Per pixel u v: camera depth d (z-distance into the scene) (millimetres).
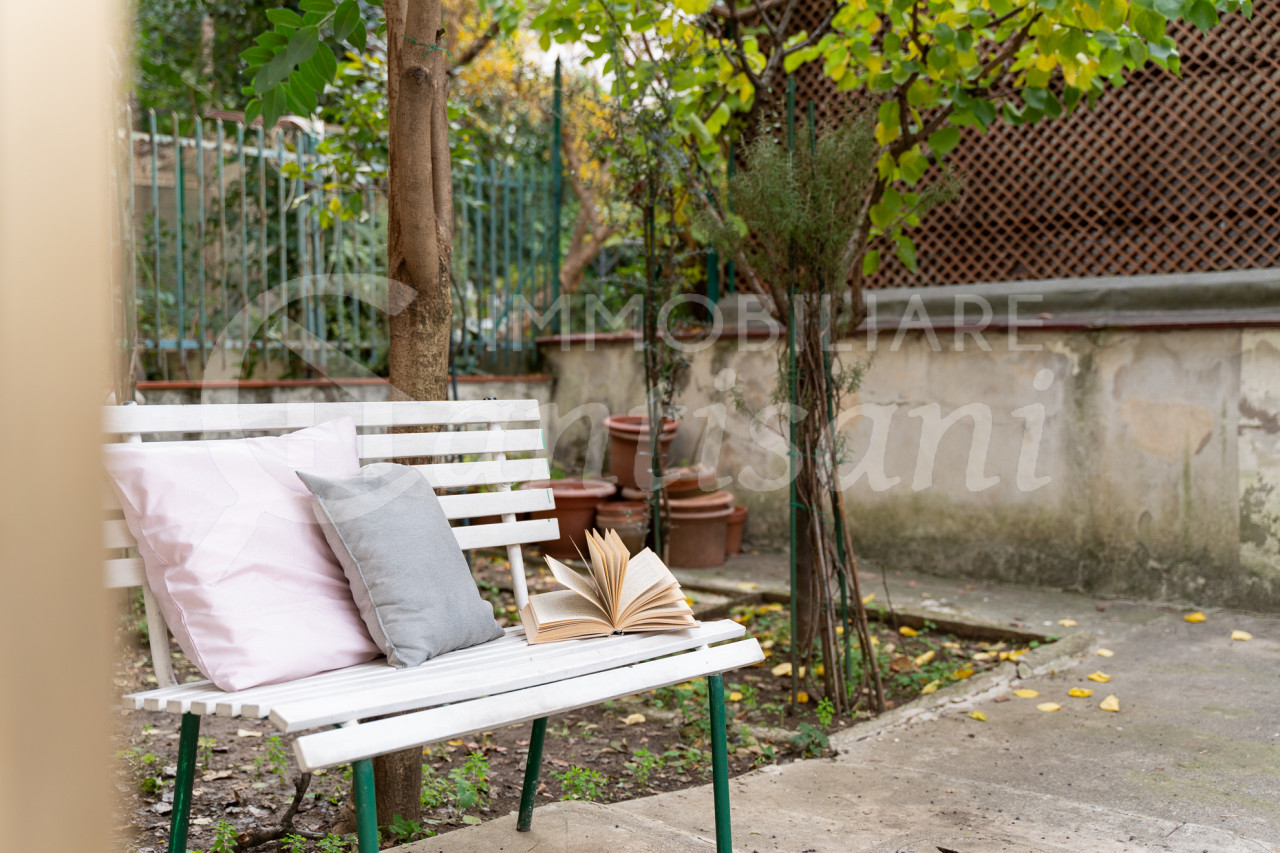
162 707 1812
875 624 5359
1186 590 5488
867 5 4387
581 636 2322
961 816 2824
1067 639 4699
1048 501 5930
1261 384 5223
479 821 2848
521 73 10438
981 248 6547
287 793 3041
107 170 631
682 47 5008
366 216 6188
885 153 4465
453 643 2215
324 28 2668
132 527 2008
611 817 2711
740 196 4023
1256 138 5527
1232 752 3322
